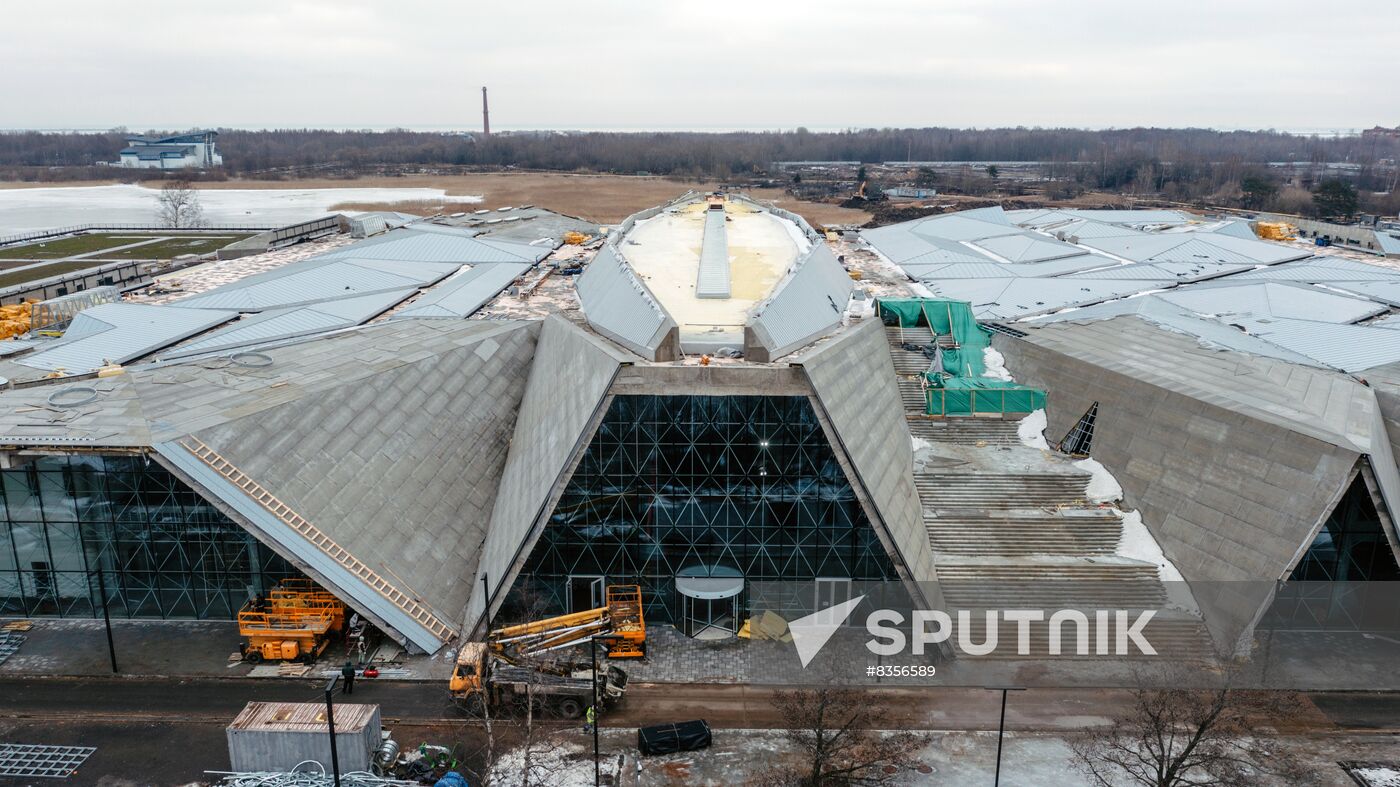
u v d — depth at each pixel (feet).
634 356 186.09
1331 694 161.89
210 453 168.66
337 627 178.09
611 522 184.24
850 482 176.04
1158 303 286.05
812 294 234.79
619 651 172.65
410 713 155.84
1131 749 145.59
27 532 178.60
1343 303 295.89
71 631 180.24
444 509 193.88
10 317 313.73
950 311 258.16
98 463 173.58
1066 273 370.53
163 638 178.29
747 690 163.94
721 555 185.88
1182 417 200.23
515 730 152.15
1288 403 196.54
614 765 142.92
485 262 346.33
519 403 223.10
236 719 140.97
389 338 223.30
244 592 183.62
